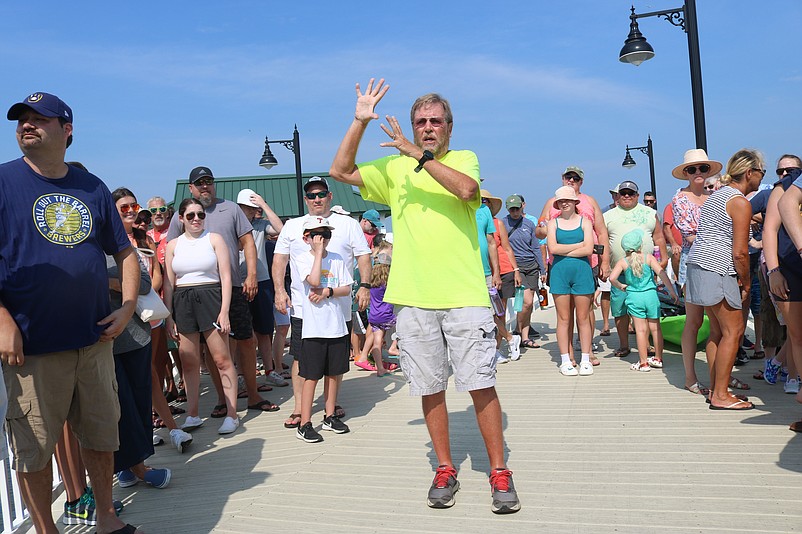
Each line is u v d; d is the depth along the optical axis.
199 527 3.90
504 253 8.98
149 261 5.64
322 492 4.33
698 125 8.95
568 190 7.34
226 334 6.17
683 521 3.51
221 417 6.70
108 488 3.77
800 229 4.39
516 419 5.69
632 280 7.33
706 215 5.61
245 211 8.12
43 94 3.36
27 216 3.33
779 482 3.94
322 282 5.79
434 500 3.92
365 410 6.58
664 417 5.44
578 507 3.78
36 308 3.32
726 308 5.43
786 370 6.42
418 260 3.97
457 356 3.91
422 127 4.01
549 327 11.78
